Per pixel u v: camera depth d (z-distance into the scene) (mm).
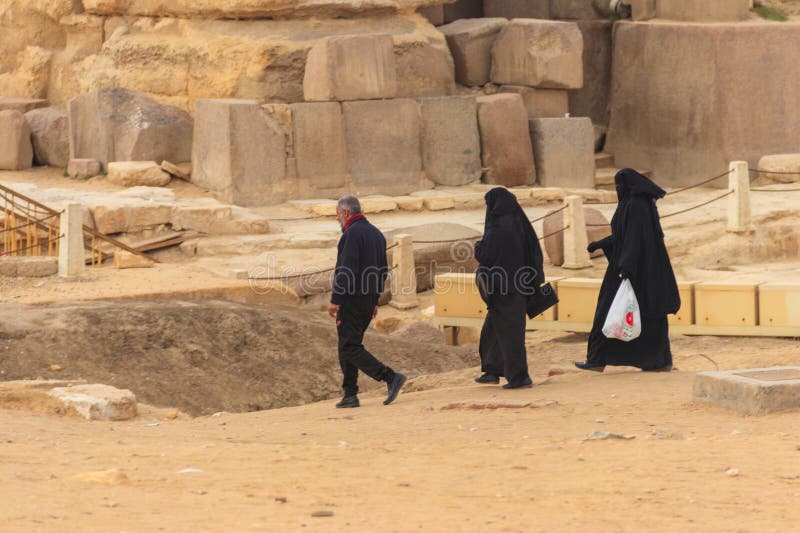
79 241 53250
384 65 77188
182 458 21156
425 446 22656
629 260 31750
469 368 41625
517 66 85938
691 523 14992
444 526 14766
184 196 73562
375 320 53688
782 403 24750
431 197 75875
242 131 72688
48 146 82688
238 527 14508
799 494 16656
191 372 39969
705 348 41250
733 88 83875
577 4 95000
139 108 77938
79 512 15336
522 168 82062
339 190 76375
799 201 74625
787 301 41719
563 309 45031
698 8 87375
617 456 20281
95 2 87500
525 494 17156
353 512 15758
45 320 41438
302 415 30656
